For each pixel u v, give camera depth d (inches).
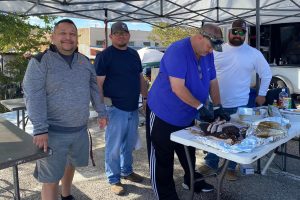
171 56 102.7
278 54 358.6
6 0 224.8
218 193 95.5
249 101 159.6
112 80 127.0
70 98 97.3
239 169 155.1
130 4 244.2
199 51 102.8
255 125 97.3
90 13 286.4
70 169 114.3
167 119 109.3
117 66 126.3
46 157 89.4
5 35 429.4
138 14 284.2
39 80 91.6
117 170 133.0
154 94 112.1
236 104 138.1
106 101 128.2
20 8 257.6
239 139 90.2
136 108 134.3
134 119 135.9
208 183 134.3
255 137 88.7
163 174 114.3
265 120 101.4
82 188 138.4
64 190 118.2
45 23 467.8
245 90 139.2
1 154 78.2
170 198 115.0
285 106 151.9
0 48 467.8
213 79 118.9
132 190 135.3
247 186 138.3
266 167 147.0
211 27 99.0
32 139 90.3
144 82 139.9
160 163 114.1
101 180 146.4
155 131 111.9
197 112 110.7
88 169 159.3
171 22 335.3
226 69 136.6
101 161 170.7
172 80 102.9
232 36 134.4
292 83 343.0
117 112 128.4
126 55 129.0
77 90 98.6
